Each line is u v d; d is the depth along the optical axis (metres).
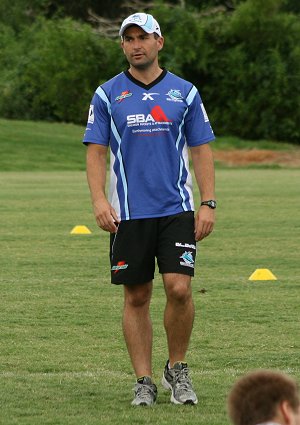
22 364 18.50
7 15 174.12
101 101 15.60
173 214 15.36
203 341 20.58
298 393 7.29
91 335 21.34
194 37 131.12
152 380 15.73
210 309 24.34
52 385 16.66
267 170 101.00
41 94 134.75
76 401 15.49
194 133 15.66
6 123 116.50
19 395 15.86
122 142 15.43
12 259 33.59
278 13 135.62
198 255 34.56
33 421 14.20
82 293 26.77
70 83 132.75
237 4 146.75
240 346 20.09
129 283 15.39
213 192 15.79
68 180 79.25
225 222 45.47
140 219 15.34
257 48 131.75
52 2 173.25
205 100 133.38
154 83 15.49
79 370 18.05
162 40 15.67
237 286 27.91
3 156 101.25
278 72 128.50
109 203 15.61
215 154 112.88
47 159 102.00
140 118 15.32
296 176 85.62
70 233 41.53
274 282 28.64
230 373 17.61
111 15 170.25
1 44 151.62
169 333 15.58
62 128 118.31
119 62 132.25
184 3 142.75
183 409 14.98
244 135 131.88
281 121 130.75
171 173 15.41
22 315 23.62
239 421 7.16
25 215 49.31
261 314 23.66
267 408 7.14
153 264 15.52
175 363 15.58
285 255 34.53
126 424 14.05
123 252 15.40
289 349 19.78
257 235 40.47
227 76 131.50
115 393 16.09
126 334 15.61
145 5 146.00
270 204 55.00
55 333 21.55
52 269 31.28
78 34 133.00
